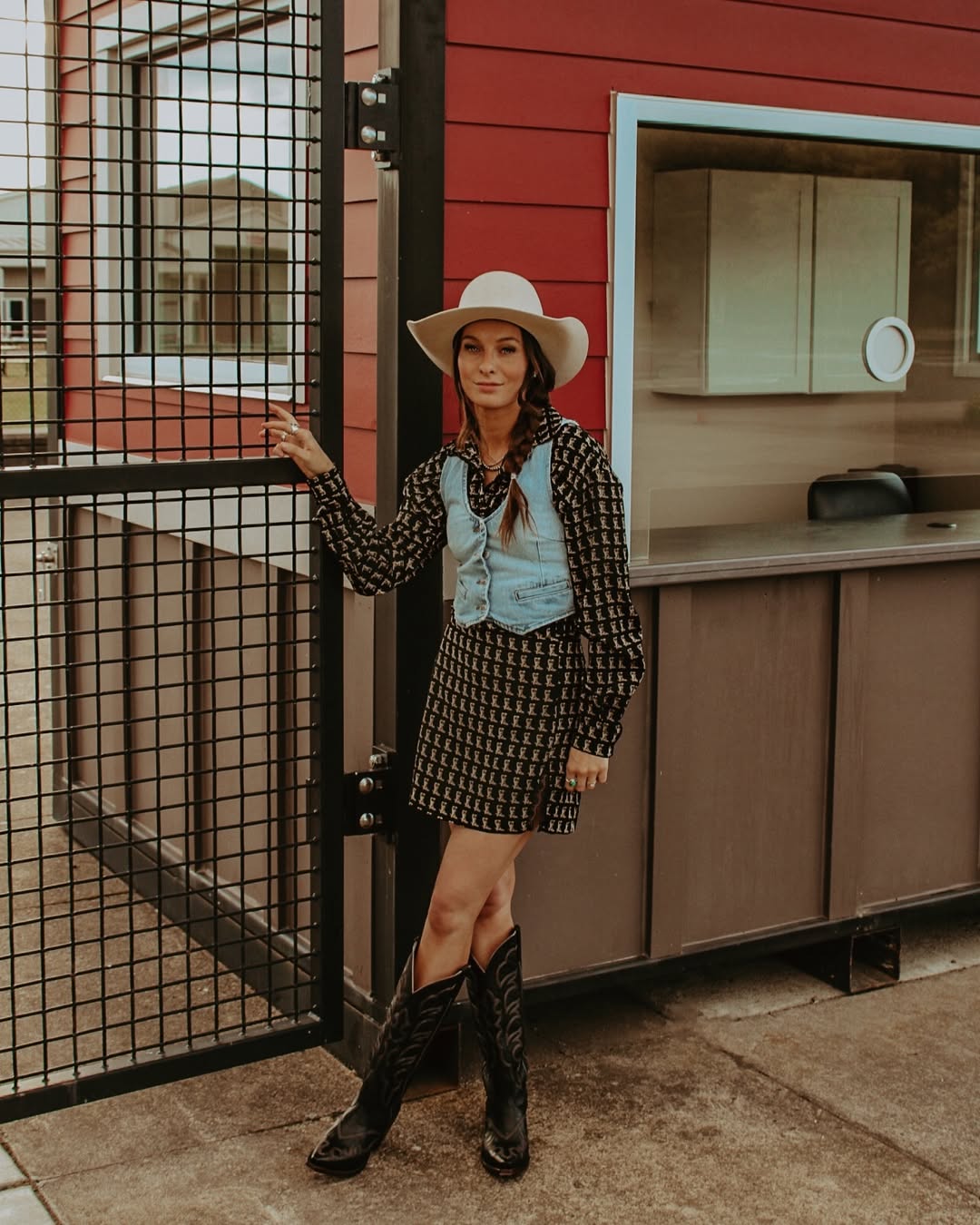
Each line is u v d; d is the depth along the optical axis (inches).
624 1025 137.9
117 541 169.0
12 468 102.8
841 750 143.2
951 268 158.9
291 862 139.9
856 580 141.6
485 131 120.5
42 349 185.0
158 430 162.4
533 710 104.5
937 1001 144.4
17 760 214.8
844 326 151.9
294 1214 105.5
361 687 126.6
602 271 128.3
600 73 125.7
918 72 143.9
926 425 161.8
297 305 139.6
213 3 144.6
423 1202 107.3
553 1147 115.3
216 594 150.5
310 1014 124.2
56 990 140.8
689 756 135.6
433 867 123.4
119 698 170.2
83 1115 119.8
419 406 118.1
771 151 141.6
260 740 144.5
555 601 104.0
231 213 154.5
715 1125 118.9
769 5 133.8
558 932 132.0
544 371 104.6
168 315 166.2
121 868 170.4
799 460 152.3
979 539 147.9
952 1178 111.5
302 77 112.8
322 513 112.0
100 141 168.6
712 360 142.6
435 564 120.4
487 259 122.0
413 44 115.0
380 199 118.3
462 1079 126.0
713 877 139.0
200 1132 117.3
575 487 102.3
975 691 152.9
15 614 309.9
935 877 152.8
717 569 132.2
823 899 145.4
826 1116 120.6
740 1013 141.2
